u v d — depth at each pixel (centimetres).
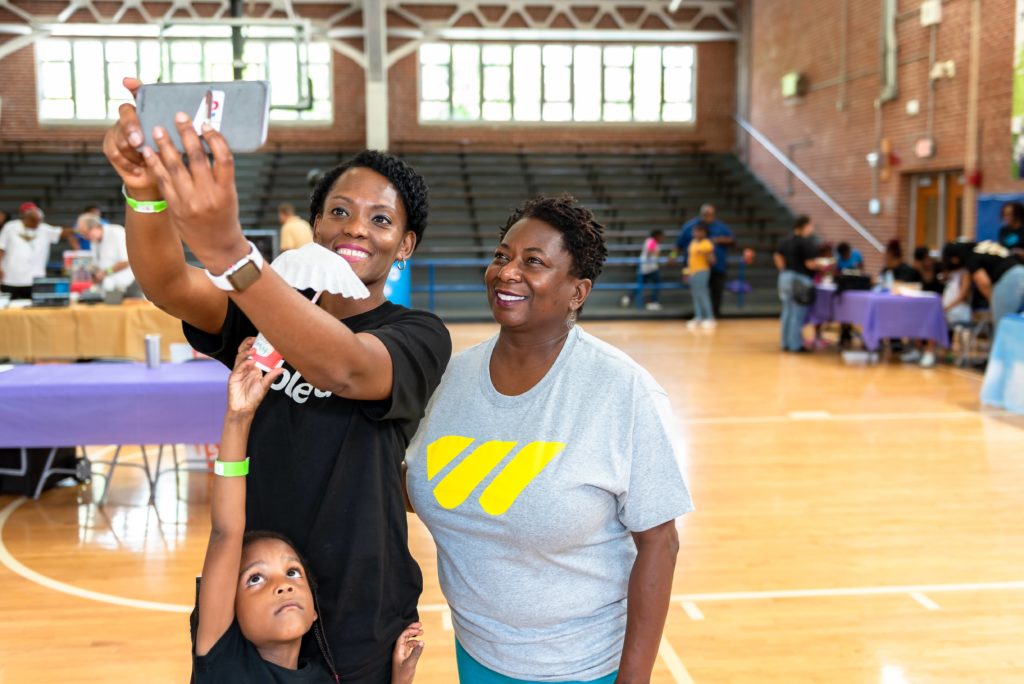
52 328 732
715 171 1806
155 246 122
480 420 153
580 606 151
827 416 725
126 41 1780
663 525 150
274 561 136
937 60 1217
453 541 155
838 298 1048
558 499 144
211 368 497
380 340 130
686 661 322
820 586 388
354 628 142
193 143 94
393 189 147
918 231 1315
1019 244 875
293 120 1808
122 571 406
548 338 152
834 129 1509
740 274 1467
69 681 309
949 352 1038
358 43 1798
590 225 150
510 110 1872
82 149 1770
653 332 1258
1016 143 1056
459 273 1535
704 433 668
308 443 140
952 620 356
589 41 1867
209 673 134
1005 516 482
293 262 127
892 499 511
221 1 1744
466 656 162
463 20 1820
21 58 1759
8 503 507
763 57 1780
